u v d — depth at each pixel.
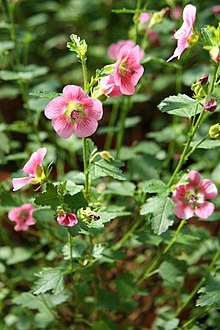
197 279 0.95
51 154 1.01
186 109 0.80
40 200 0.76
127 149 0.99
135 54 0.77
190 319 0.90
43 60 1.35
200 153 1.01
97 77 0.77
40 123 1.15
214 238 0.96
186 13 0.78
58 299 0.90
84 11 1.30
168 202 0.80
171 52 1.17
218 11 1.08
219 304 0.81
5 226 1.03
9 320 0.96
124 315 0.95
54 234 0.94
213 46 0.76
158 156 1.00
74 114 0.76
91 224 0.78
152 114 1.25
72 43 0.77
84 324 0.94
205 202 0.81
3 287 0.99
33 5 1.41
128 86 0.78
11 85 1.21
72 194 0.77
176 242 0.87
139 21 0.98
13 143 1.04
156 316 0.94
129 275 0.90
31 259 1.02
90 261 0.84
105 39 1.31
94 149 0.82
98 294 0.90
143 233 0.88
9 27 1.00
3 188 0.92
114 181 0.98
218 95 0.82
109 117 1.22
